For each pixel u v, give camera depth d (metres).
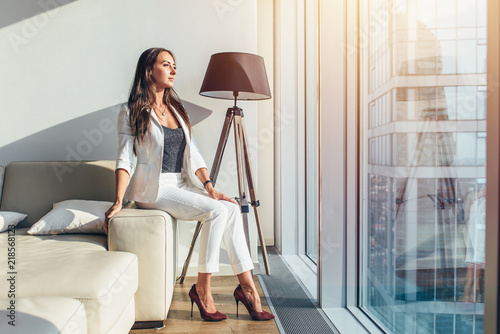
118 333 1.64
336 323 1.95
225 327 1.99
